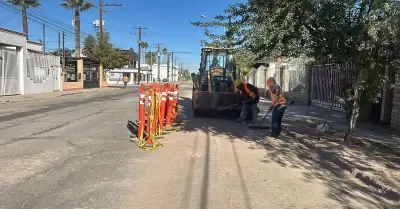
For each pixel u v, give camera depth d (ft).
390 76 26.50
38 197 15.23
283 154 24.72
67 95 85.81
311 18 23.54
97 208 14.24
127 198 15.42
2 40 70.90
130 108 52.06
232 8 26.23
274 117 31.30
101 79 145.48
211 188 17.06
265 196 16.29
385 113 37.35
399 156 23.48
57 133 29.60
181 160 22.06
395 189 16.72
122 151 23.90
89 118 39.63
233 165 21.36
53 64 98.27
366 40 23.15
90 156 22.31
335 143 27.58
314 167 21.61
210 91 42.75
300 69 67.15
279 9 23.70
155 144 25.73
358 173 19.60
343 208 15.21
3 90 72.64
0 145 24.59
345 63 26.94
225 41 27.53
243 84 39.99
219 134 32.01
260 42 25.79
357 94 26.18
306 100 62.75
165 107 33.60
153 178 18.29
